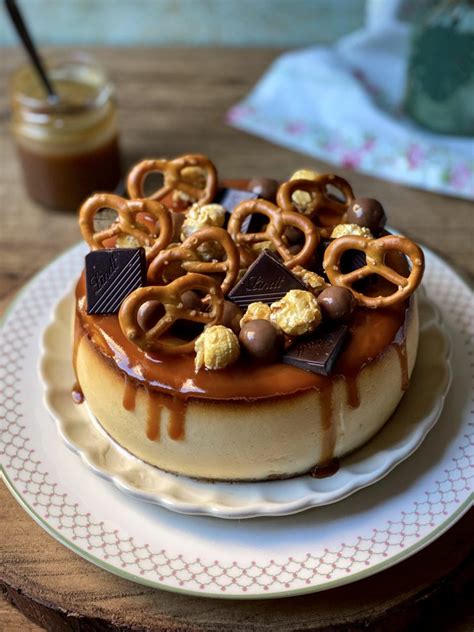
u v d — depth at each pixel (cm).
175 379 37
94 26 90
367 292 40
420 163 66
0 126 73
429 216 63
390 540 38
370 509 39
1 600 41
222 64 80
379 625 37
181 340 38
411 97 71
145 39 91
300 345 37
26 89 66
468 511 40
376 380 39
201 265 39
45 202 65
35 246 61
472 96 67
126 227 40
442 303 50
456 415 43
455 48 65
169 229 40
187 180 46
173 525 39
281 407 37
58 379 45
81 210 40
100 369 39
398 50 77
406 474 41
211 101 75
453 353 47
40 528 40
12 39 90
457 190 65
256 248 41
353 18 88
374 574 38
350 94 72
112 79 78
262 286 38
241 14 88
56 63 68
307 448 38
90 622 37
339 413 38
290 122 72
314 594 37
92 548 38
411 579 38
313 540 38
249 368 37
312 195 44
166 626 37
